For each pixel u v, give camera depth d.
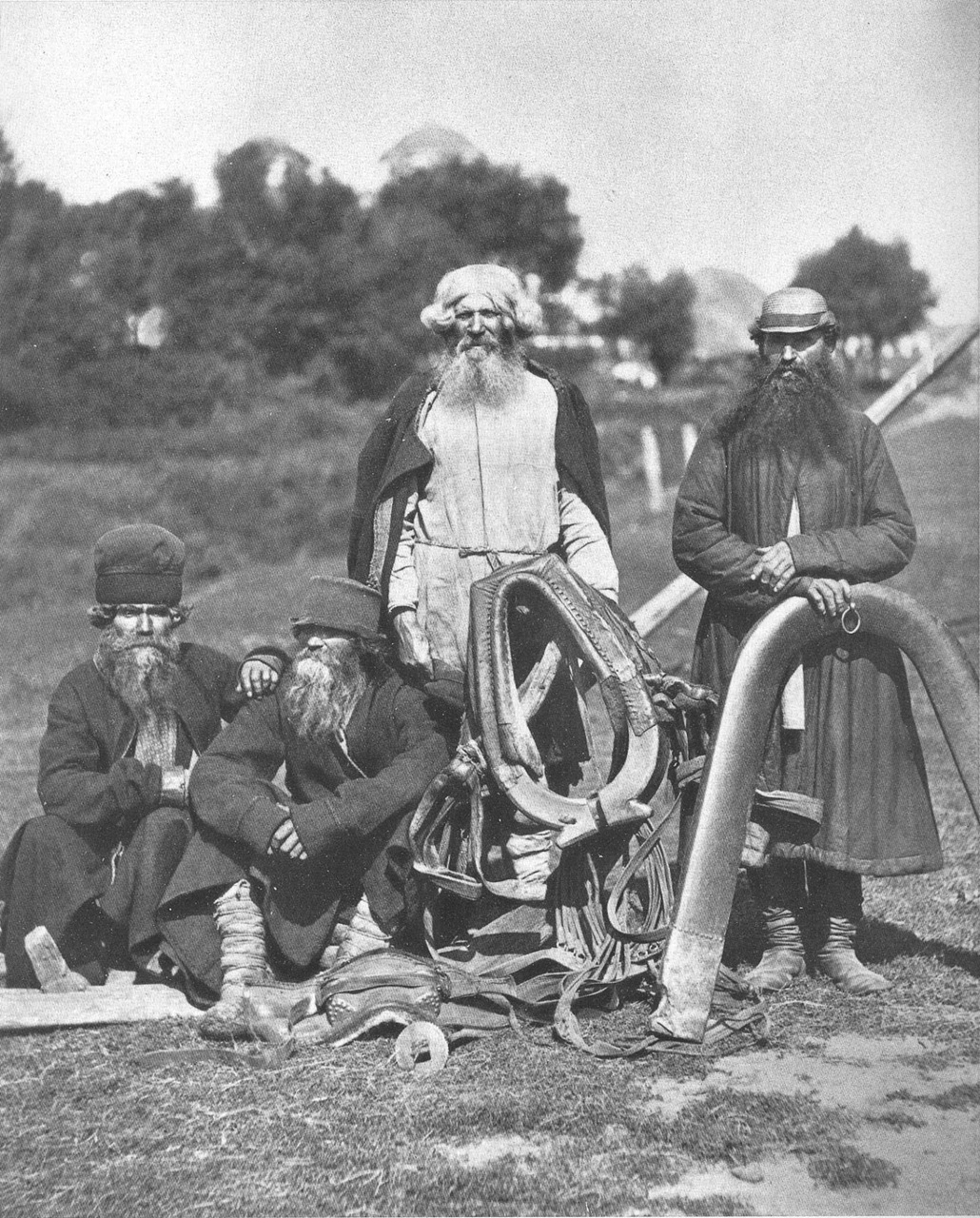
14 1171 2.86
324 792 3.87
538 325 4.11
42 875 3.84
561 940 3.67
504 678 3.65
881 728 3.78
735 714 3.62
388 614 4.00
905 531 3.85
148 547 4.05
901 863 3.76
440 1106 3.07
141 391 25.64
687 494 4.00
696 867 3.51
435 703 3.91
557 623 3.79
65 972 3.75
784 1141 2.91
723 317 29.61
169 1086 3.23
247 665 3.95
